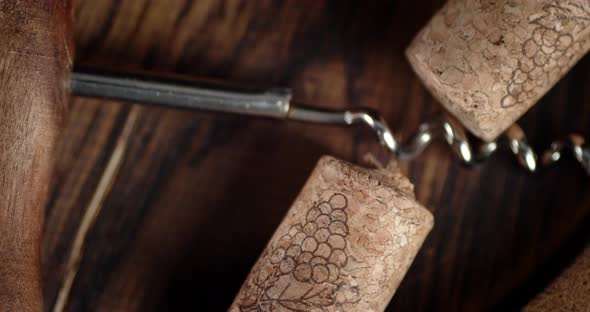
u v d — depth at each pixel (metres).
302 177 0.24
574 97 0.24
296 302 0.20
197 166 0.24
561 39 0.21
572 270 0.21
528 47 0.21
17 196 0.20
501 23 0.21
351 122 0.22
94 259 0.23
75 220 0.23
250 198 0.24
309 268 0.20
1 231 0.20
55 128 0.21
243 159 0.24
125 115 0.24
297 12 0.24
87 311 0.23
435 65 0.21
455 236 0.24
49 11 0.20
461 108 0.21
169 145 0.24
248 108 0.22
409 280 0.24
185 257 0.23
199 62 0.24
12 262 0.20
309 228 0.20
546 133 0.24
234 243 0.24
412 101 0.24
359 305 0.20
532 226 0.24
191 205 0.24
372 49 0.24
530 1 0.20
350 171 0.20
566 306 0.21
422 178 0.24
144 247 0.23
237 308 0.21
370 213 0.20
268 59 0.24
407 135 0.24
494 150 0.23
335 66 0.24
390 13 0.24
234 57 0.24
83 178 0.23
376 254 0.20
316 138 0.24
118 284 0.23
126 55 0.24
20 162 0.20
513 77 0.21
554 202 0.24
